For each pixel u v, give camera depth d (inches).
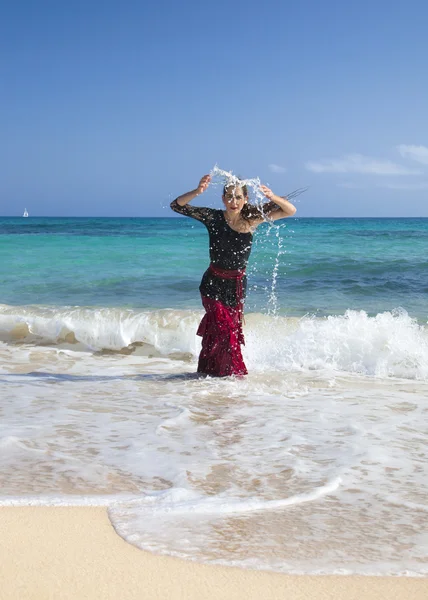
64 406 177.8
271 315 337.4
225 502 107.6
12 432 149.2
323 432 154.3
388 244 1008.9
